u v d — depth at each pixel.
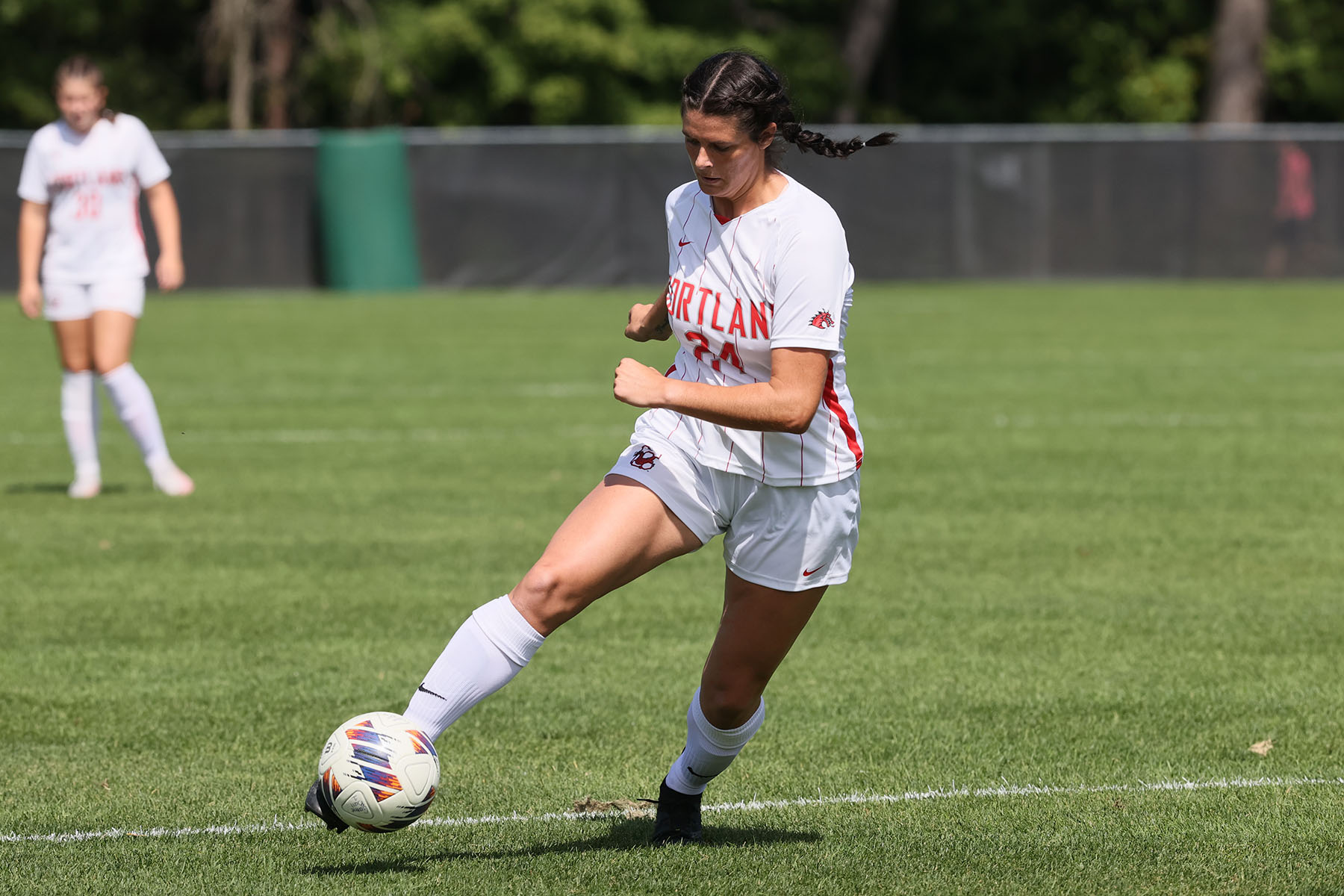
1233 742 17.88
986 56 143.25
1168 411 47.44
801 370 12.80
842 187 97.62
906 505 33.00
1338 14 142.88
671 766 16.58
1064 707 19.28
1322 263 98.88
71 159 32.69
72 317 33.50
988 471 37.19
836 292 12.90
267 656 21.62
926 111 144.00
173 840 14.57
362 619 23.70
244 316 81.38
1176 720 18.72
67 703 19.31
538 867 13.81
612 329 73.88
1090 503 33.19
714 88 12.53
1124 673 20.86
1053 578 26.52
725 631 13.86
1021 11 139.38
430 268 96.12
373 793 12.86
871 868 13.86
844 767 17.02
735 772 16.84
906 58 144.75
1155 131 116.00
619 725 18.53
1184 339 68.56
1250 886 13.48
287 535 29.98
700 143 12.70
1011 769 16.92
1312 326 74.12
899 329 73.50
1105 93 142.12
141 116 125.81
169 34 131.62
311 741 17.89
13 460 39.72
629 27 124.75
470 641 13.19
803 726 18.55
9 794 15.96
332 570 27.06
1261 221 98.69
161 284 33.44
